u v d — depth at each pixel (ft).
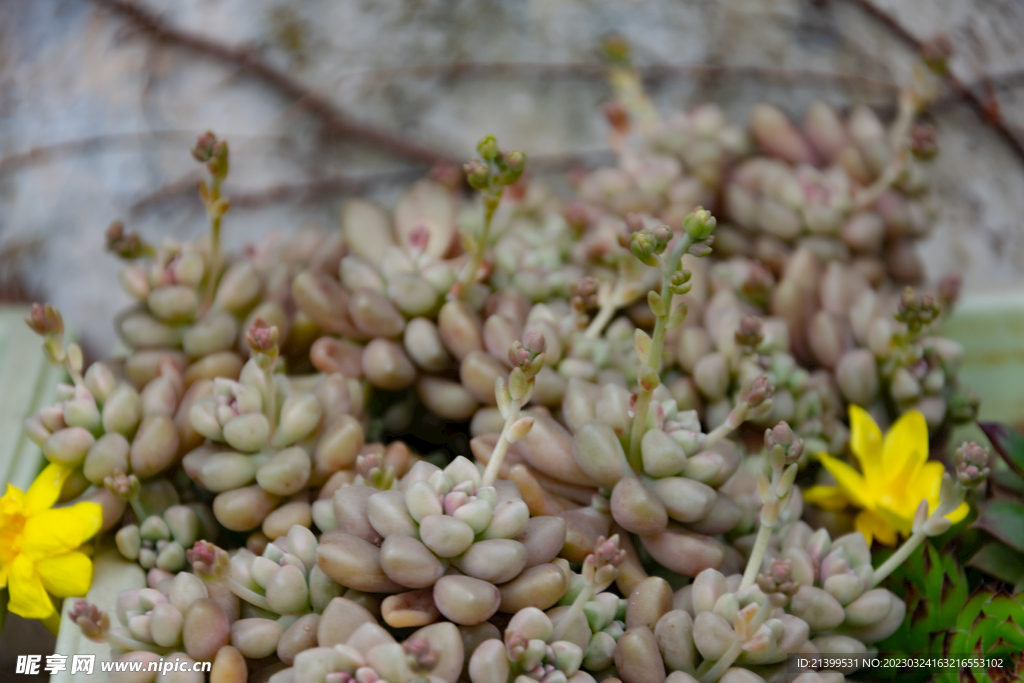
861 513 1.62
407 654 1.36
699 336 1.68
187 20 2.40
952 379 1.71
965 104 2.10
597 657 1.45
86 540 1.56
